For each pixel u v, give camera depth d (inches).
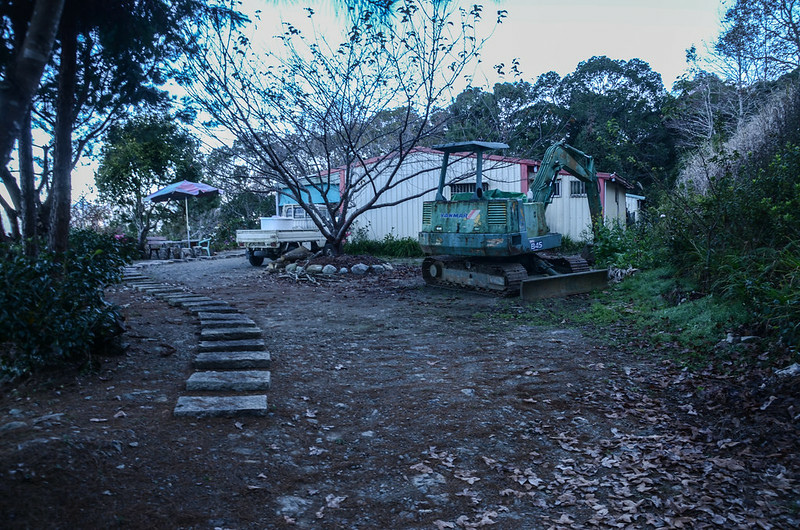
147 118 370.0
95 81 275.1
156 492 123.3
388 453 154.6
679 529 120.8
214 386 188.5
